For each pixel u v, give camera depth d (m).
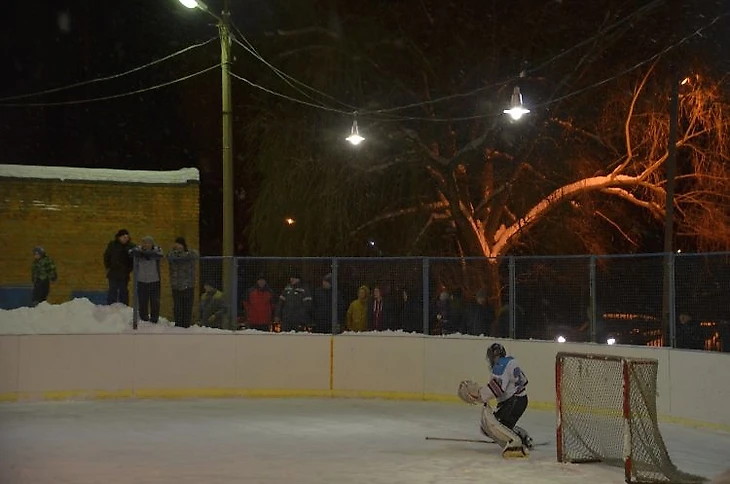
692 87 26.31
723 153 26.88
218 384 17.19
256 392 17.27
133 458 10.91
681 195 27.33
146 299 17.66
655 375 10.32
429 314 17.39
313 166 25.53
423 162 26.31
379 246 26.41
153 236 23.95
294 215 25.56
